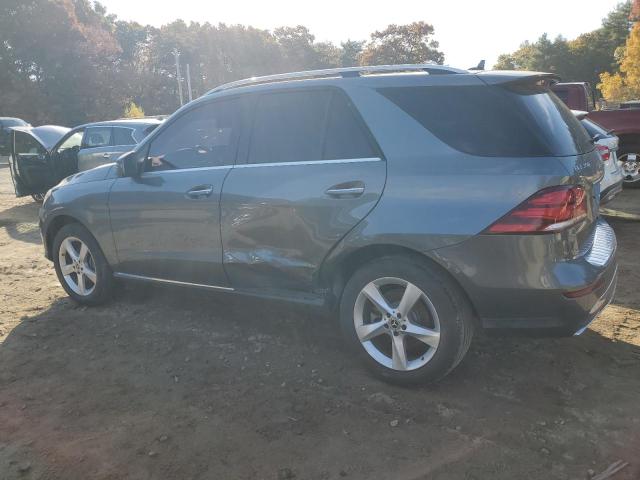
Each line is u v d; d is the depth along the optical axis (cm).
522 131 289
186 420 299
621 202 855
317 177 333
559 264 280
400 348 316
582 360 350
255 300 376
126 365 365
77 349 391
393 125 317
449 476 248
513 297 285
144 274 433
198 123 397
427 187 298
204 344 393
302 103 352
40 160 1004
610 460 255
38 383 344
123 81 4666
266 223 353
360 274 323
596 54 7600
